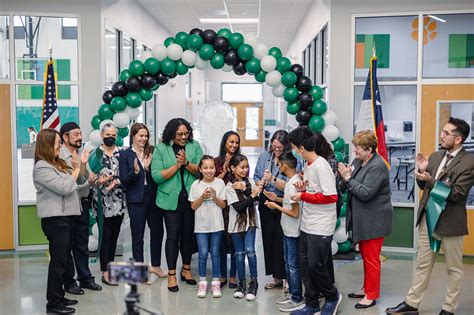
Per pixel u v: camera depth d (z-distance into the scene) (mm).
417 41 6051
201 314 4031
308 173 3828
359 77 6219
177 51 5516
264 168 4617
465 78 5984
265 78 5562
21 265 5508
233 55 5484
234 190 4352
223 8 8961
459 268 3871
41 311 4102
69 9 6219
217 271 4477
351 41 6156
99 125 5672
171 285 4598
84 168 4402
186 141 4719
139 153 4715
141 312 3928
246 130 19219
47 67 5574
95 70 6316
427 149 6074
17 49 6156
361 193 3957
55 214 3857
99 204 4703
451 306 3902
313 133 3887
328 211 3789
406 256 5910
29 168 6246
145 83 5590
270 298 4414
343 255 5828
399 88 6133
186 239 4789
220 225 4461
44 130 3887
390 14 6043
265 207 4551
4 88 6113
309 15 8875
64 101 6328
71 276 4520
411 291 4031
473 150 5957
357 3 6117
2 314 4035
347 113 6199
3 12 6066
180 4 8586
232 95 19156
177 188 4586
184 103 13859
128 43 8102
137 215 4656
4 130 6117
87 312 4074
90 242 5695
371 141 4008
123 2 7480
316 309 3943
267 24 10633
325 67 7375
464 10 5883
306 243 3896
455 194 3723
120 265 2324
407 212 6102
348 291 4633
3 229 6156
